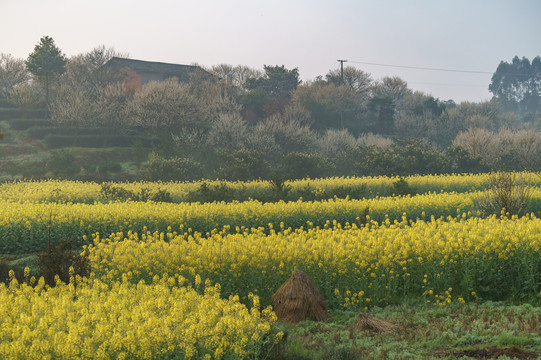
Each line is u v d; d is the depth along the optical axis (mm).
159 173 44438
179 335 8109
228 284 12609
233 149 53156
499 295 12969
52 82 72062
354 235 16391
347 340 10406
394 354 9344
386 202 24438
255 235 16125
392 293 13156
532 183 32844
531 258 12914
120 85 67750
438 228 16141
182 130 55469
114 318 8453
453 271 13203
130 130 62469
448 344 9805
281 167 48406
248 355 8445
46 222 20203
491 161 54844
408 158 48625
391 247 13719
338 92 90250
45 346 7535
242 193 31172
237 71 104938
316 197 29531
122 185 37219
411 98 106500
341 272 12914
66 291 11195
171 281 11609
